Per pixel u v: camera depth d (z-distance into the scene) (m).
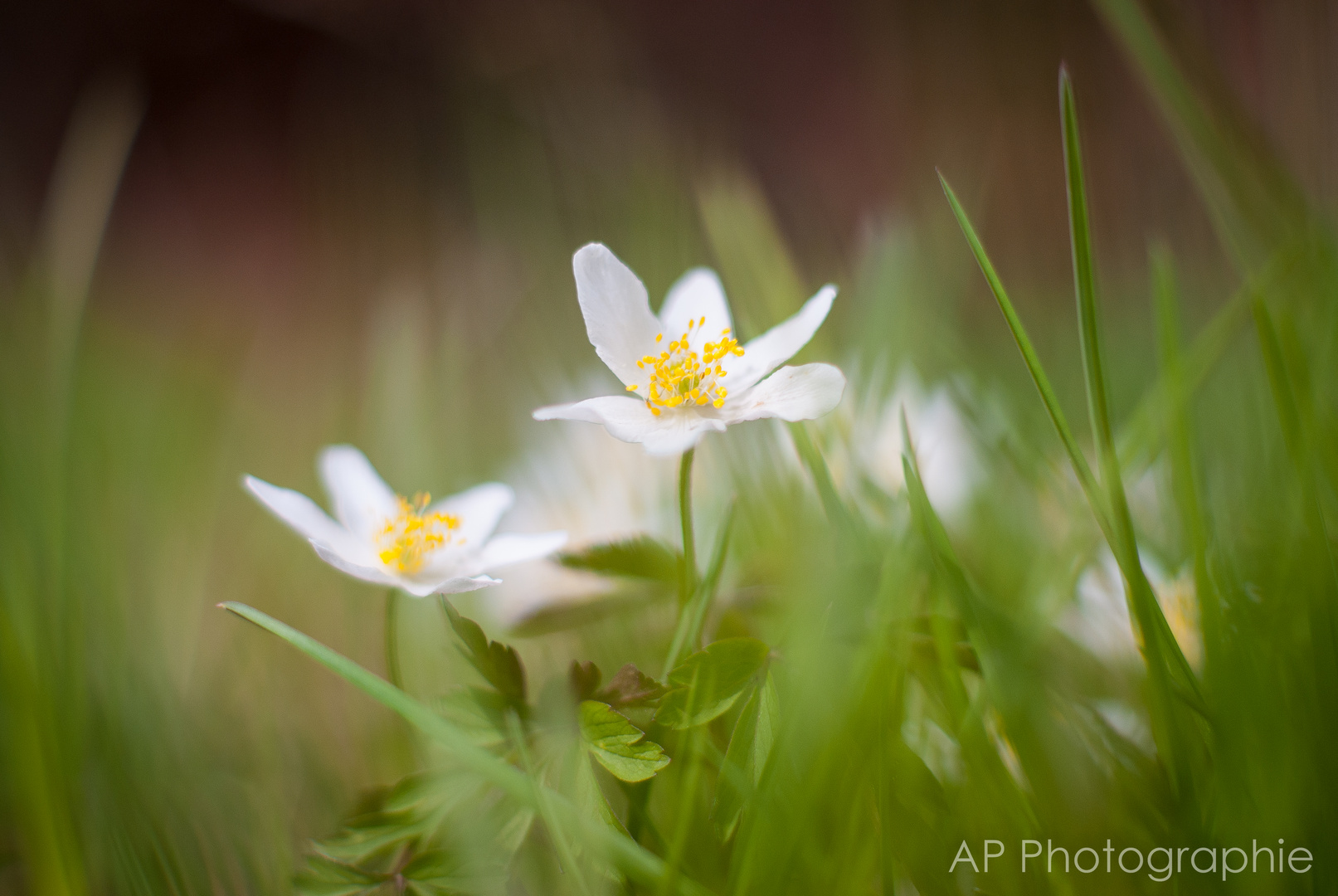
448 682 0.31
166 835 0.27
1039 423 0.35
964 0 0.61
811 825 0.26
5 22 1.44
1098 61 0.57
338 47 1.32
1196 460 0.29
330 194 0.82
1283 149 0.32
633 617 0.29
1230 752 0.26
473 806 0.26
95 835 0.28
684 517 0.28
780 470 0.32
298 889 0.26
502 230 0.65
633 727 0.26
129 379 0.56
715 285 0.29
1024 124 0.58
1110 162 0.56
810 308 0.28
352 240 0.79
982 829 0.26
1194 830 0.26
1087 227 0.26
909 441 0.27
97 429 0.38
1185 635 0.28
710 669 0.26
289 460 0.49
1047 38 0.58
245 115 1.45
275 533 0.38
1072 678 0.28
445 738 0.25
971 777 0.26
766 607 0.29
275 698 0.31
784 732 0.26
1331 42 0.32
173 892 0.27
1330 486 0.28
